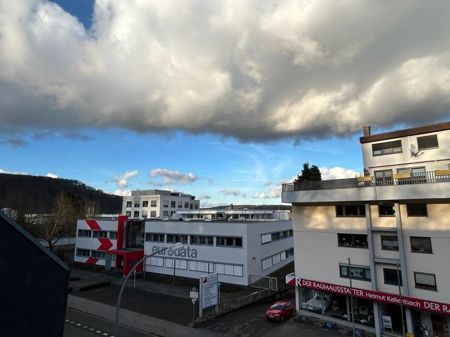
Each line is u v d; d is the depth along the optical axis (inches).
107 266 1923.0
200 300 1093.1
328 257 1067.3
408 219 912.3
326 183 1058.1
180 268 1715.1
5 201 3262.8
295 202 1118.4
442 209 858.1
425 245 882.1
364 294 951.0
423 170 1015.0
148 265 1834.4
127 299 1363.2
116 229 2011.6
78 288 1534.2
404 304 872.9
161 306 1261.1
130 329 1013.8
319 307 1094.4
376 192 938.1
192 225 1705.2
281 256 1984.5
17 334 358.6
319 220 1102.4
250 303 1294.3
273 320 1078.4
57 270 406.6
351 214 1036.5
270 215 2790.4
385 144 1108.5
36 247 388.2
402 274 897.5
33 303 377.4
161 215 4131.4
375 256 963.3
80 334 957.8
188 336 956.6
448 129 979.9
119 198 6343.5
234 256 1550.2
